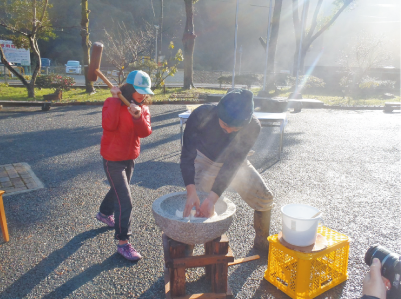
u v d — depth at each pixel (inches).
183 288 88.0
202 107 91.8
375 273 61.8
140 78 99.9
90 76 92.7
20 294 94.1
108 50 751.1
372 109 572.7
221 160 99.4
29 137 305.3
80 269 106.0
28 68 1024.9
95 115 436.5
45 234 127.9
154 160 238.2
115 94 94.2
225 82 965.8
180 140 284.2
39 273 103.7
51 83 743.7
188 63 818.8
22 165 218.5
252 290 95.9
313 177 204.7
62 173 203.3
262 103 482.0
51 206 153.8
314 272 89.8
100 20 2110.0
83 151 257.8
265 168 222.8
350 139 321.7
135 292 95.3
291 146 288.5
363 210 154.7
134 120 101.3
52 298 92.6
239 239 124.8
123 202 108.8
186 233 76.5
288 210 97.2
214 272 89.6
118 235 109.7
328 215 148.7
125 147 106.6
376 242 124.3
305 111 532.1
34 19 585.6
